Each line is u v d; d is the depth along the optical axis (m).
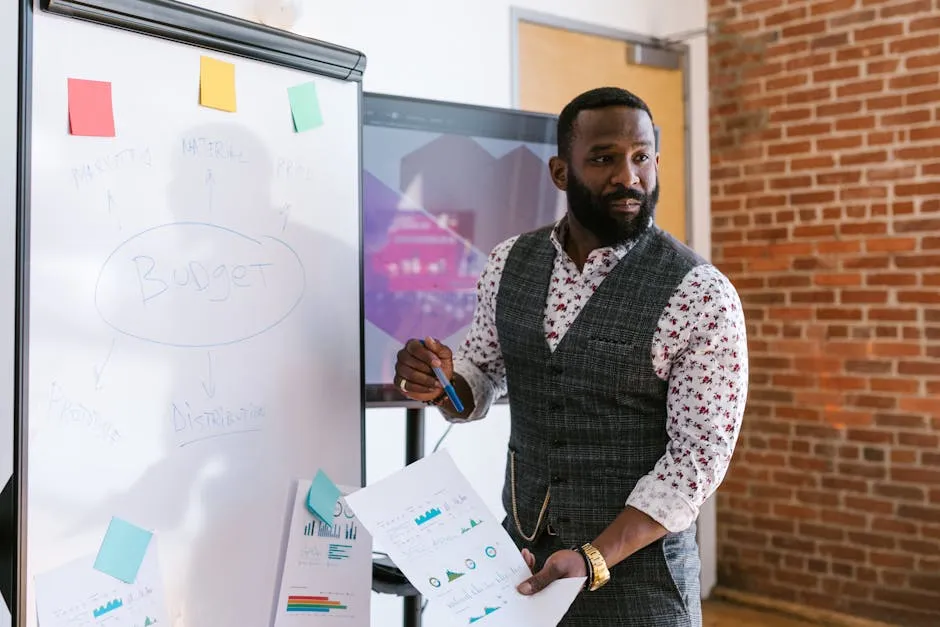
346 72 1.57
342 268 1.56
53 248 1.17
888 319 3.31
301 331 1.49
